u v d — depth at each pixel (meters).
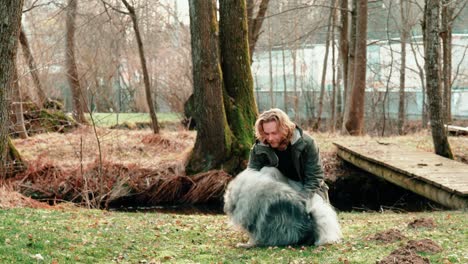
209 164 14.82
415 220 6.56
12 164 13.59
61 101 26.58
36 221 6.77
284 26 33.56
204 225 7.27
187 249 5.61
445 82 18.12
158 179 14.22
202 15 14.29
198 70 14.59
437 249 4.95
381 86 38.41
